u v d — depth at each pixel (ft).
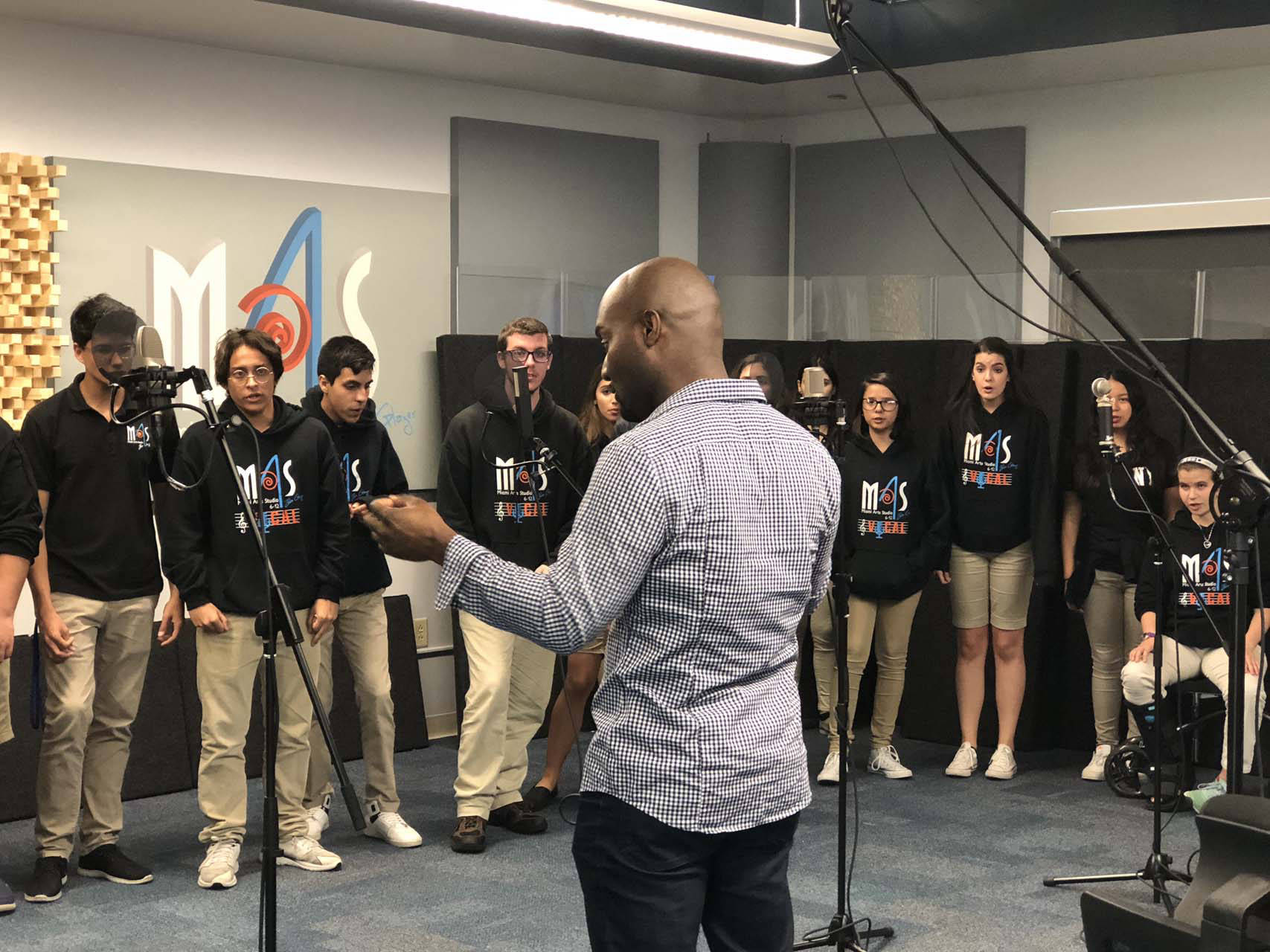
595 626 5.96
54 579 12.96
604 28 15.84
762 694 6.29
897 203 23.77
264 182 18.72
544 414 15.06
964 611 18.28
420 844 14.74
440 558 6.15
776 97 22.86
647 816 6.09
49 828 12.98
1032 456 17.84
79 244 17.13
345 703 18.75
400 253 20.13
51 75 17.04
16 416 16.58
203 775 13.52
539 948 11.75
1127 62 20.16
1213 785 14.03
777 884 6.50
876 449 17.75
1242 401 18.21
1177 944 7.27
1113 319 10.09
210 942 11.80
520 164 21.84
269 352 13.33
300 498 13.64
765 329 22.02
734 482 6.09
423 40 18.20
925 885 13.50
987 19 19.31
